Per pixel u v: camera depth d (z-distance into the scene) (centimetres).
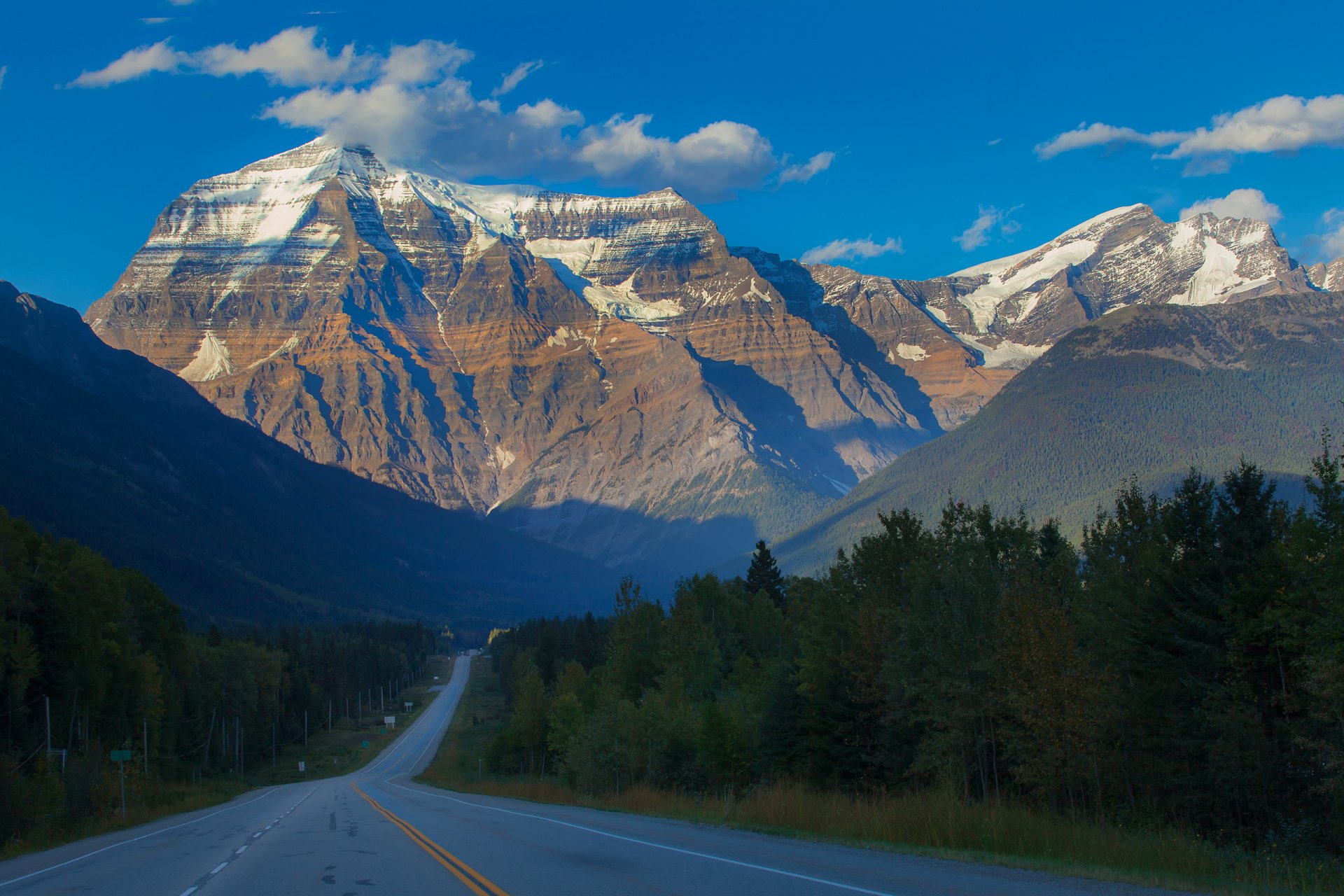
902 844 2391
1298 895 1664
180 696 10388
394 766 11881
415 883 1816
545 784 6756
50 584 7000
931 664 4309
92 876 2283
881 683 4991
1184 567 4141
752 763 5791
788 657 6456
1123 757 4000
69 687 7094
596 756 5972
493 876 1862
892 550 5591
